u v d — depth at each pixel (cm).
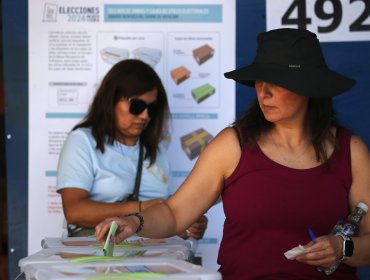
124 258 248
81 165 397
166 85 469
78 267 230
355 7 466
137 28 468
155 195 416
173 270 226
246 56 468
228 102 470
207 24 468
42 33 465
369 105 471
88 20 466
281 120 284
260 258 280
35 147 465
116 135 409
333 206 281
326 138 291
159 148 432
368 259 273
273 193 280
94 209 382
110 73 405
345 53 469
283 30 288
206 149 295
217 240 468
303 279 277
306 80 273
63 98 467
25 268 239
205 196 294
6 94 464
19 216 466
